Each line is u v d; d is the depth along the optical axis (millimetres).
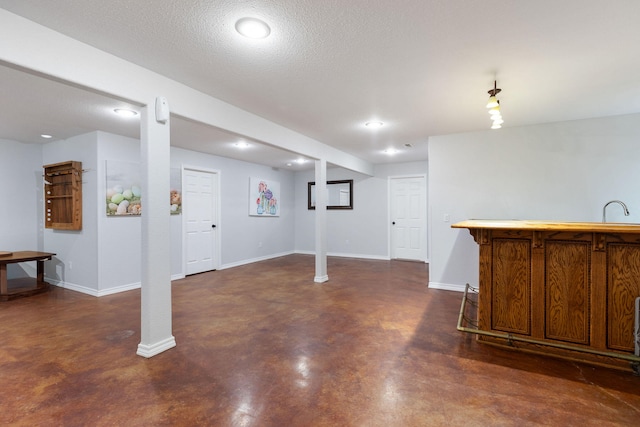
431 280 4555
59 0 1618
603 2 1652
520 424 1644
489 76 2562
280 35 1969
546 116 3645
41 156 5051
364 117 3639
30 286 4523
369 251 7336
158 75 2484
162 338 2506
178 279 5176
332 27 1885
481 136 4262
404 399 1862
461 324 2836
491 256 2643
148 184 2410
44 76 1893
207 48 2121
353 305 3717
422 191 6816
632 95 2969
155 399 1871
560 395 1901
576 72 2488
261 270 5941
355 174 7496
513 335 2531
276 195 7648
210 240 5902
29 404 1824
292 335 2824
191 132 4246
